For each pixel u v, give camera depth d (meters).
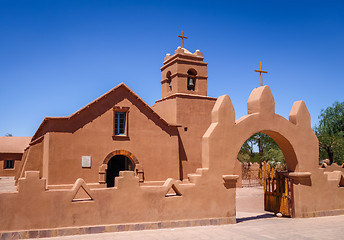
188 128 23.00
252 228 10.86
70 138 18.19
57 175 17.56
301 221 12.27
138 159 19.91
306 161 13.59
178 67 23.62
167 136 21.06
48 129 18.30
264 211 16.44
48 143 17.69
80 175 18.16
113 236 9.32
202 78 24.41
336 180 14.24
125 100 20.06
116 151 19.36
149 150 20.34
